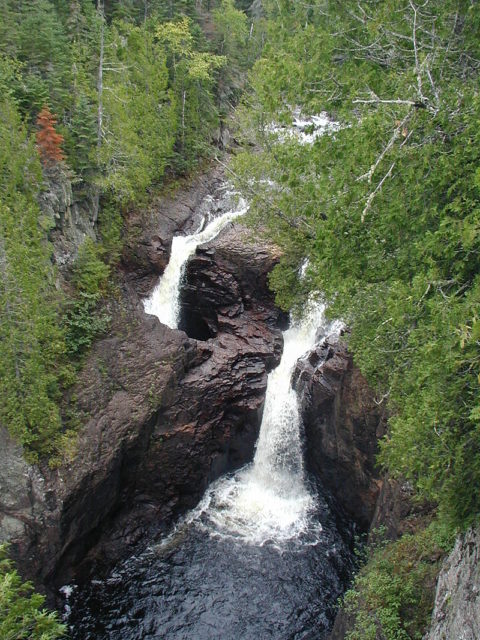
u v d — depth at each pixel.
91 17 39.12
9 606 10.50
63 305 25.47
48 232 25.98
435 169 9.59
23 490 19.62
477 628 9.56
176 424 25.55
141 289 32.28
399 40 12.10
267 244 31.00
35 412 20.64
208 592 21.25
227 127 48.31
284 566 22.34
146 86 38.41
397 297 10.98
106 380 24.69
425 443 10.07
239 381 27.02
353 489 23.97
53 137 27.14
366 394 21.28
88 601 20.98
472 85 10.42
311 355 26.70
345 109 11.89
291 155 14.53
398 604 14.19
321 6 13.72
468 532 11.62
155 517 24.72
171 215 36.47
